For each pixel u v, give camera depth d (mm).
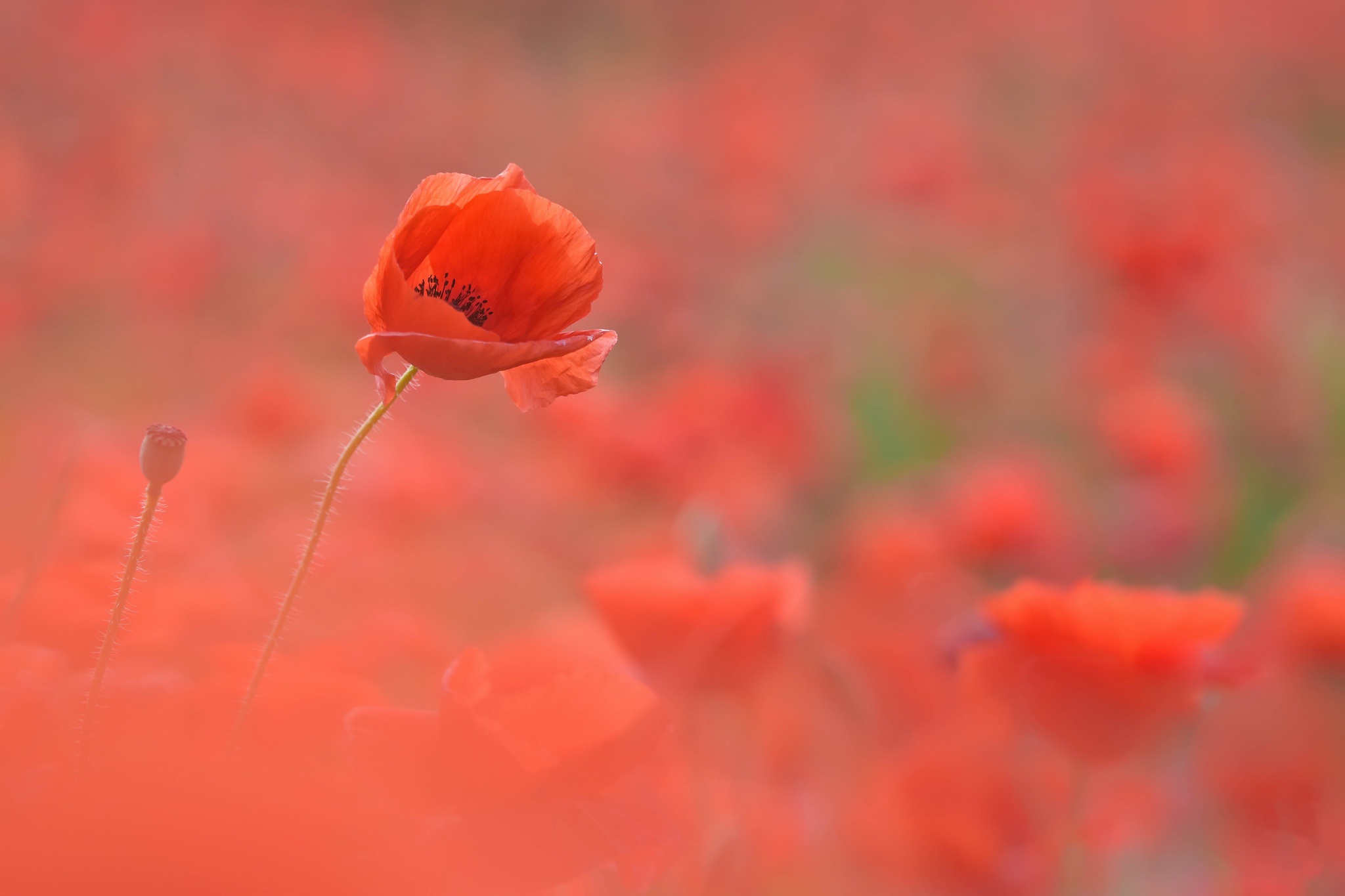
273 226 7109
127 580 1450
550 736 1487
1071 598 1655
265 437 4035
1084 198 6766
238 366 5477
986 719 2006
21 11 8062
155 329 5551
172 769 1368
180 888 1353
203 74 9203
